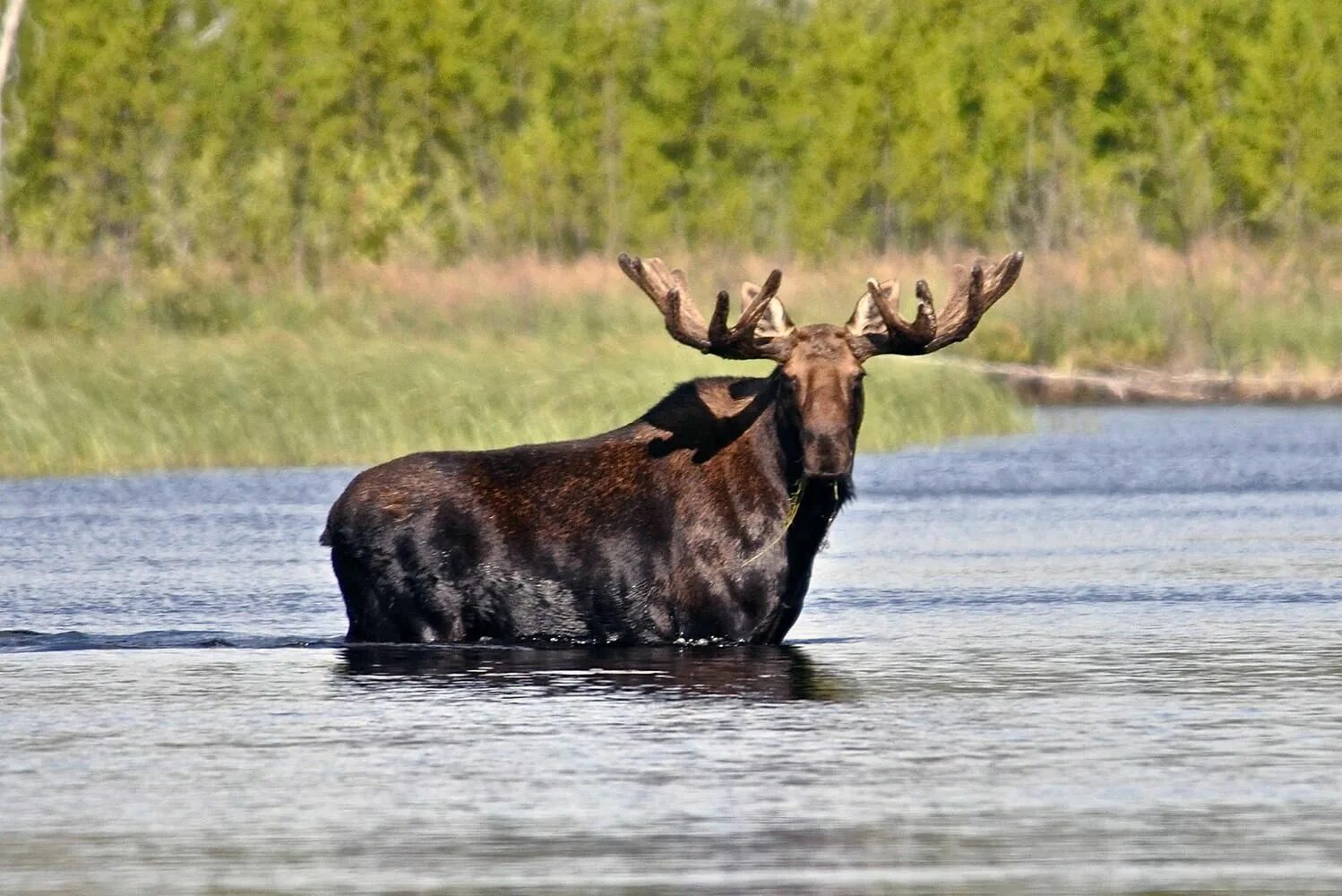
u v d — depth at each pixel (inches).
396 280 5880.9
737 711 1646.2
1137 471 4124.0
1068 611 2266.2
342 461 4143.7
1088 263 7367.1
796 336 1911.9
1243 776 1411.2
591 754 1485.0
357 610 1984.5
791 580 1934.1
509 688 1740.9
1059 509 3459.6
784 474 1919.3
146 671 1861.5
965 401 5182.1
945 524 3228.3
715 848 1237.7
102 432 4087.1
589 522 1941.4
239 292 5940.0
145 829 1290.6
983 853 1224.2
